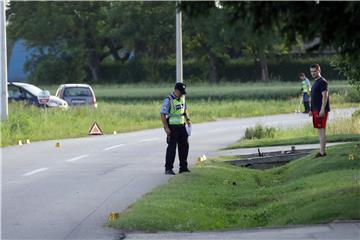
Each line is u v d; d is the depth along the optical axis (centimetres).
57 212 4584
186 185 5491
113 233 3941
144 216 4169
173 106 6341
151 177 6234
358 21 3153
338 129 9700
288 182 5797
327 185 5041
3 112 11388
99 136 11469
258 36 3325
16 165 7288
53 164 7356
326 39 3238
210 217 4397
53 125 12169
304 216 4062
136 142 10075
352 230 3684
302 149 7744
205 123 14225
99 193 5353
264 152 7850
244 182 5919
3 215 4488
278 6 3153
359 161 5988
